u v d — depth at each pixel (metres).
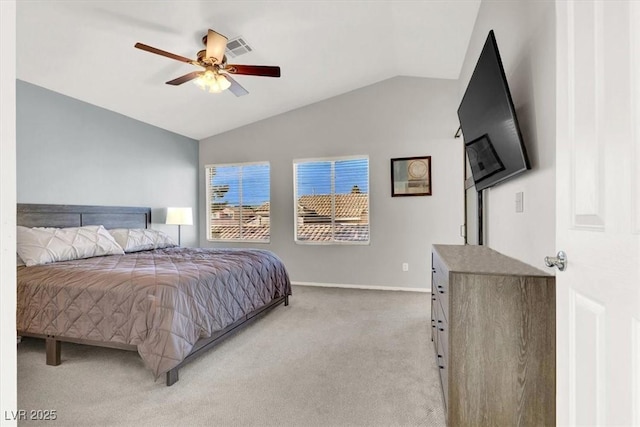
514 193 2.04
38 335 2.35
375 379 2.15
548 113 1.53
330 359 2.45
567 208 1.05
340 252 4.89
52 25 2.58
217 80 2.83
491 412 1.46
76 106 3.69
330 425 1.70
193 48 3.14
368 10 3.00
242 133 5.34
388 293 4.46
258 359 2.45
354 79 4.47
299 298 4.21
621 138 0.78
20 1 2.34
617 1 0.79
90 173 3.83
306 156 5.02
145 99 3.98
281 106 4.90
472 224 3.55
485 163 2.38
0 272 0.55
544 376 1.42
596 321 0.88
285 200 5.13
